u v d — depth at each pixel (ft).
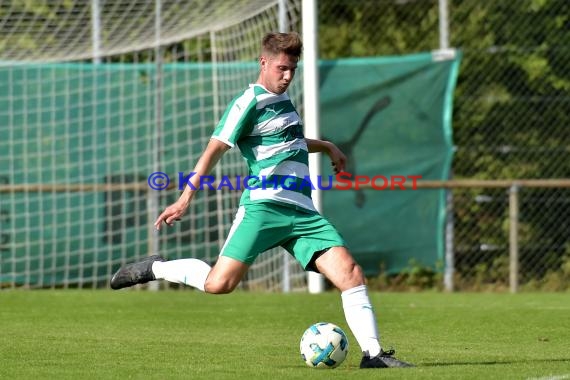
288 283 147.43
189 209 149.28
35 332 94.27
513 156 152.66
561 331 95.81
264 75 67.62
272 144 67.72
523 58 152.76
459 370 64.80
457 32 154.10
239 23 146.41
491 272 150.92
